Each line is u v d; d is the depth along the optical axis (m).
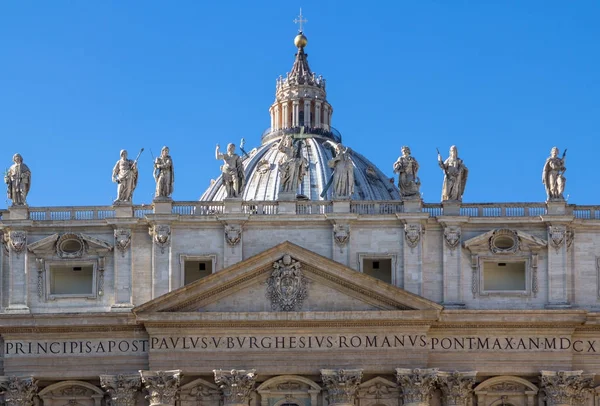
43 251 100.31
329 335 97.44
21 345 98.44
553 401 97.06
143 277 99.81
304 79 178.38
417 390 95.94
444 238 99.88
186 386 97.31
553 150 100.56
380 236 99.81
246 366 97.06
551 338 98.12
